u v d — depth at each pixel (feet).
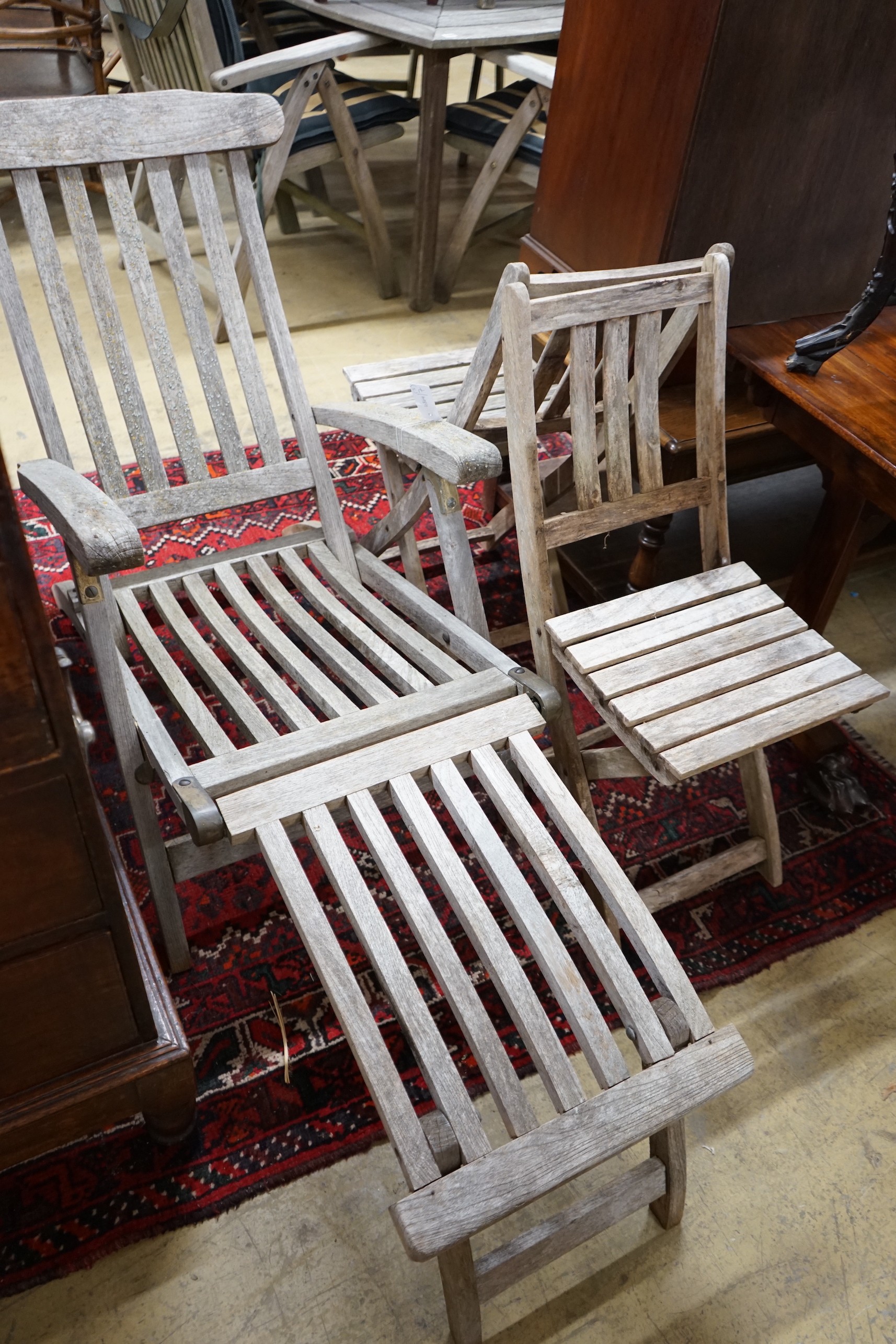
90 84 11.64
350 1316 4.32
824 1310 4.42
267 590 5.97
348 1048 5.28
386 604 6.26
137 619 5.62
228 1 9.48
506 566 8.46
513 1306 4.39
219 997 5.47
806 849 6.50
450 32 10.14
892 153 6.80
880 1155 4.97
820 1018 5.55
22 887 3.43
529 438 4.92
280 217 13.56
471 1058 5.29
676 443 6.92
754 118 6.29
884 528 8.34
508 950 4.22
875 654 7.98
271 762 4.58
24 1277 4.35
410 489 6.06
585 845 4.57
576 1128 3.88
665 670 4.95
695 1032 4.23
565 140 7.50
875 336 6.82
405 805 4.57
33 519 8.76
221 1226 4.59
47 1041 3.98
